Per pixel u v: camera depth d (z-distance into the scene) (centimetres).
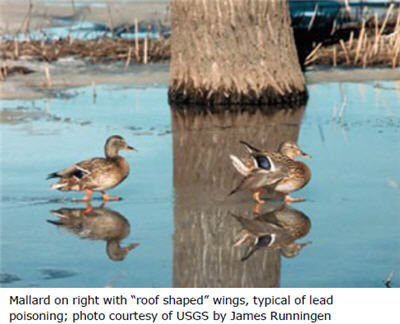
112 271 854
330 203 1079
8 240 948
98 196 1129
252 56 1742
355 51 2236
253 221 1009
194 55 1755
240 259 882
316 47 2198
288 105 1745
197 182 1180
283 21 1766
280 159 1088
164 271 852
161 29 2562
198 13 1742
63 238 955
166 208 1062
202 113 1680
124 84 1973
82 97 1816
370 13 2795
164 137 1458
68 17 2842
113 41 2450
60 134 1470
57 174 1120
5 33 2547
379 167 1241
